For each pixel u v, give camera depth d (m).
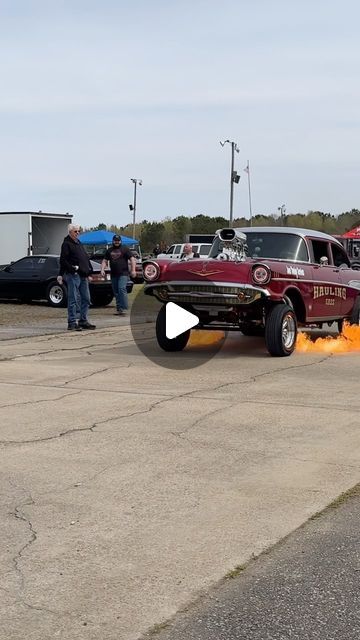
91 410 6.87
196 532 4.10
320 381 8.44
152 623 3.15
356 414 6.80
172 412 6.82
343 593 3.44
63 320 15.85
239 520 4.27
